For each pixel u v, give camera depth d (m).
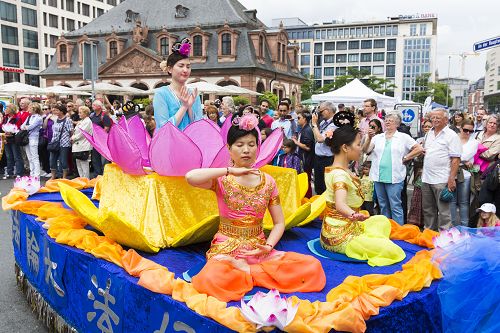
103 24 43.97
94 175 11.38
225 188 2.87
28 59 60.25
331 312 2.26
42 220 4.03
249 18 42.41
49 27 62.81
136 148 3.42
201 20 40.62
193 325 2.31
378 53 118.31
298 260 2.86
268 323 2.07
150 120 8.95
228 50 39.25
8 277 4.88
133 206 3.54
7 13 56.56
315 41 121.75
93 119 10.04
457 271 2.62
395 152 5.98
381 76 118.81
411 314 2.59
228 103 9.87
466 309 2.55
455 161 5.68
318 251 3.54
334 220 3.50
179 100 4.09
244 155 2.88
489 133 6.52
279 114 9.17
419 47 116.31
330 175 3.41
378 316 2.42
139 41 40.84
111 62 40.69
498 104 89.88
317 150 7.54
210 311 2.24
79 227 3.77
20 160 11.34
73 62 43.81
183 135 3.31
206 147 3.75
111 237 3.34
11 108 11.73
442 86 89.56
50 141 10.79
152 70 39.91
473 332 2.52
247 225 2.89
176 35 40.69
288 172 4.20
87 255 3.15
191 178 2.83
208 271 2.60
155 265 2.79
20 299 4.32
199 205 3.65
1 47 56.06
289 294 2.71
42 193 5.21
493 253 2.56
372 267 3.23
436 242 3.16
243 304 2.15
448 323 2.62
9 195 4.59
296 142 7.49
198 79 39.75
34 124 10.59
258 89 40.53
